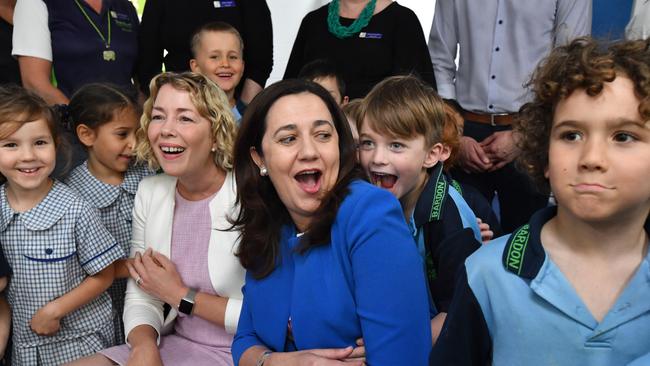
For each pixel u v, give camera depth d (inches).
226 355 64.3
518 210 99.0
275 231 52.1
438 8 108.2
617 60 31.6
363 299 46.6
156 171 80.7
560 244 35.5
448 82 108.3
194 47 106.7
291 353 48.9
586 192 31.8
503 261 36.1
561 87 32.9
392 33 108.3
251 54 116.0
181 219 67.6
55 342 70.7
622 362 33.5
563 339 34.3
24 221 69.4
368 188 48.5
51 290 69.7
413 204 68.7
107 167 80.0
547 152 37.1
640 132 31.0
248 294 54.1
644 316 33.2
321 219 47.8
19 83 103.3
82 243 70.3
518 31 97.7
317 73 102.3
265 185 52.7
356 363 46.8
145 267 65.5
